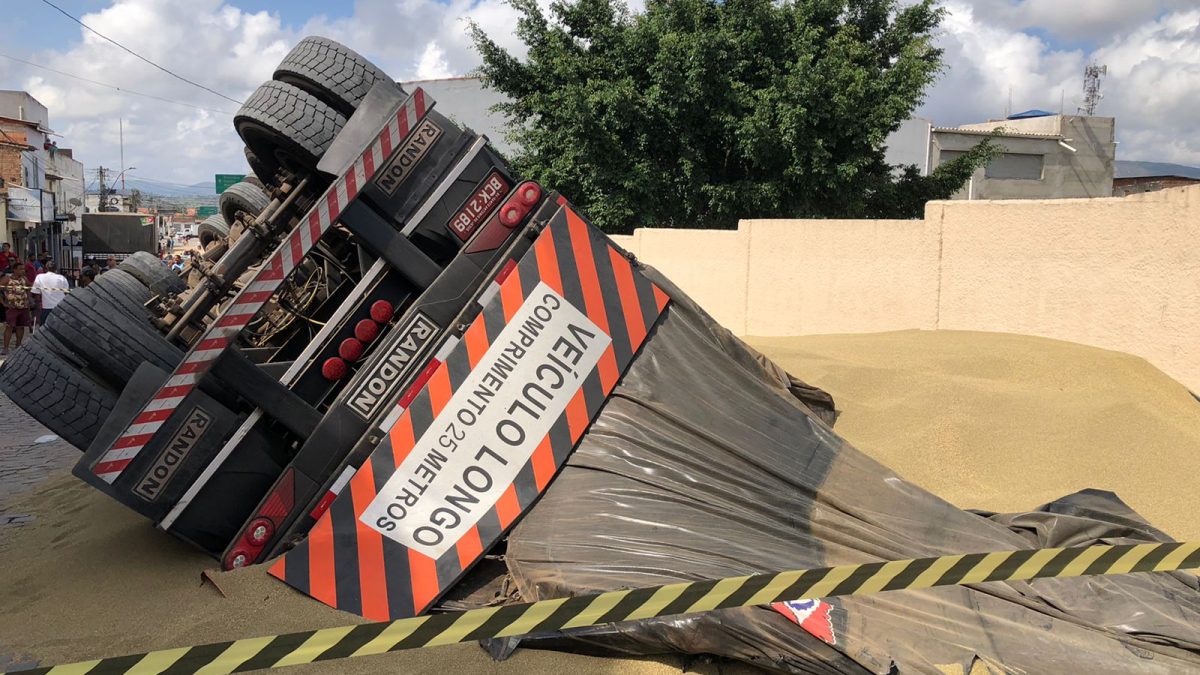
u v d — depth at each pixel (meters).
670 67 17.09
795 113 16.12
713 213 18.25
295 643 2.40
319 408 4.61
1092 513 4.35
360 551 4.00
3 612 4.10
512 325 4.42
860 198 17.80
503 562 4.09
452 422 4.23
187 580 4.28
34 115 40.94
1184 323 6.39
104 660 2.29
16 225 30.16
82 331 4.62
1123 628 3.24
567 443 4.29
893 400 6.38
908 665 3.02
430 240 4.64
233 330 4.25
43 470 7.60
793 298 10.87
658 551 3.67
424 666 3.35
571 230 4.64
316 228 4.39
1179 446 5.28
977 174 35.88
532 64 19.83
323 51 4.91
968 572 2.75
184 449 4.27
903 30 18.89
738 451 4.19
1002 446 5.50
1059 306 7.44
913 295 9.11
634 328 4.64
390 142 4.50
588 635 3.35
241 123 4.79
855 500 4.00
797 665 3.10
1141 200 6.69
